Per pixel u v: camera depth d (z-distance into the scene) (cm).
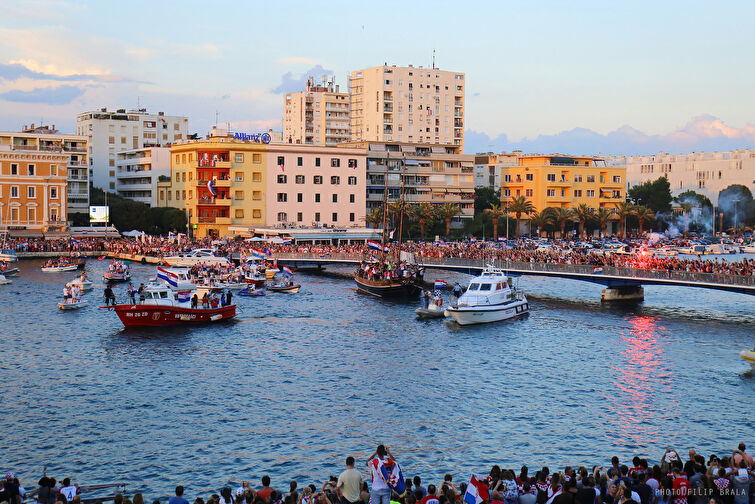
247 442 4894
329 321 9175
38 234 17738
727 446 4853
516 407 5631
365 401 5766
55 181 18200
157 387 6122
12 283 12312
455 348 7625
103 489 4172
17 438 4931
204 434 5034
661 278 10212
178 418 5350
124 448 4781
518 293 9925
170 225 19912
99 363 6900
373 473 3259
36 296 10906
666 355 7312
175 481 4309
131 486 4234
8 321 8906
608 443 4903
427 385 6212
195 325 8806
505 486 3203
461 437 5003
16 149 18325
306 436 5009
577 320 9362
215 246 16775
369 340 8012
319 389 6081
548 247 19412
